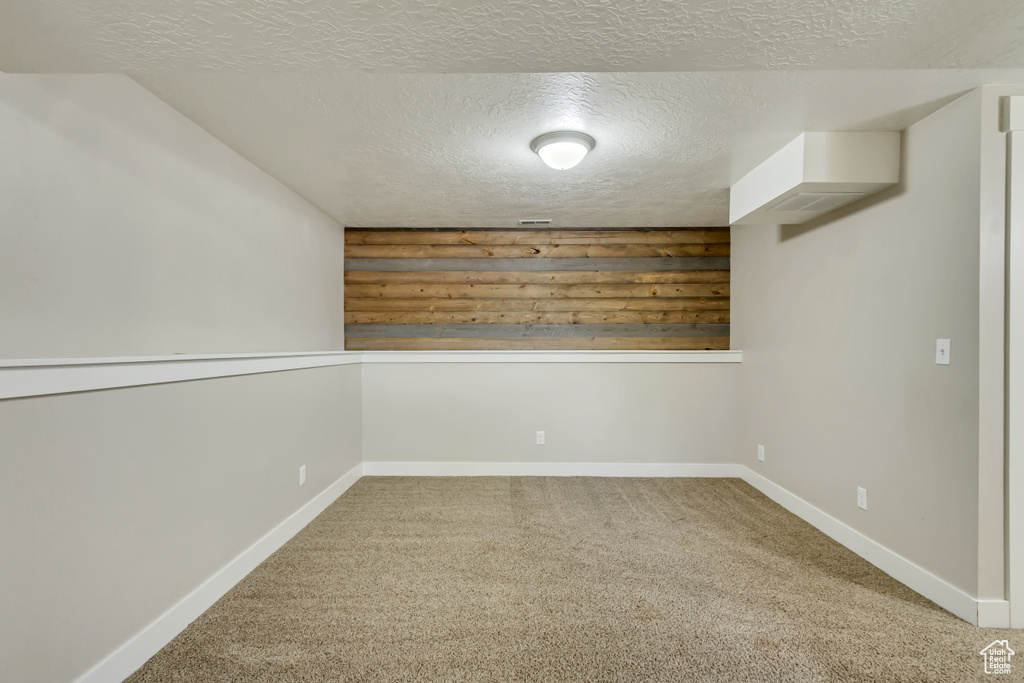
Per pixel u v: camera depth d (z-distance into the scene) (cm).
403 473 389
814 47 132
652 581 213
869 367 232
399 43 129
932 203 195
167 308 193
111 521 147
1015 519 173
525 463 389
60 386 129
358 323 401
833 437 260
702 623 181
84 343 155
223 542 205
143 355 180
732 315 395
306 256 327
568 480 374
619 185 292
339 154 243
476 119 203
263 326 269
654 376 388
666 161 251
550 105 190
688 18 117
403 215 365
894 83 172
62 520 131
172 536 174
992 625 175
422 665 157
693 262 400
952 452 185
